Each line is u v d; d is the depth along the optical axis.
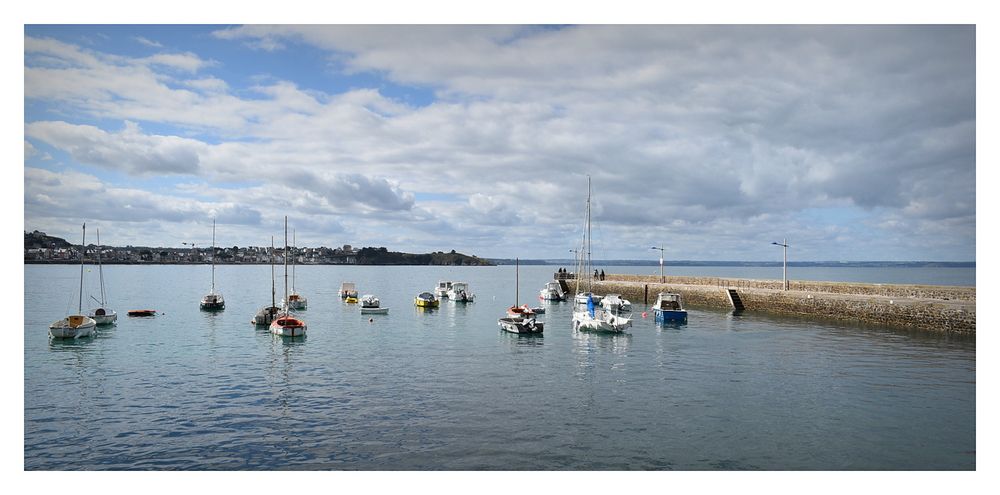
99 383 36.59
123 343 51.97
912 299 62.69
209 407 31.38
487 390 34.84
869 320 62.72
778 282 84.56
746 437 27.08
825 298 68.19
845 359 43.62
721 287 87.31
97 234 72.25
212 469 23.77
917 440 26.75
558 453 25.23
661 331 59.50
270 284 163.38
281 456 24.89
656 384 36.31
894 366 41.03
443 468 23.75
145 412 30.48
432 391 34.59
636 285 101.81
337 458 24.69
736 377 38.16
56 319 70.88
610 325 58.12
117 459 24.67
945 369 40.00
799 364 42.00
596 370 40.41
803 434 27.44
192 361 43.66
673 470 23.73
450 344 52.00
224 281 179.25
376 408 31.14
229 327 63.31
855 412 30.55
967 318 52.94
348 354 46.69
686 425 28.61
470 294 100.19
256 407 31.33
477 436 27.06
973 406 31.39
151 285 150.62
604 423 28.83
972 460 24.75
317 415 29.95
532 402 32.31
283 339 54.50
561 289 110.25
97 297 107.69
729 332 58.31
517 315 64.06
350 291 105.75
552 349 49.19
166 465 24.14
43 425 28.55
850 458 24.91
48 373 39.47
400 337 56.56
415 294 124.25
